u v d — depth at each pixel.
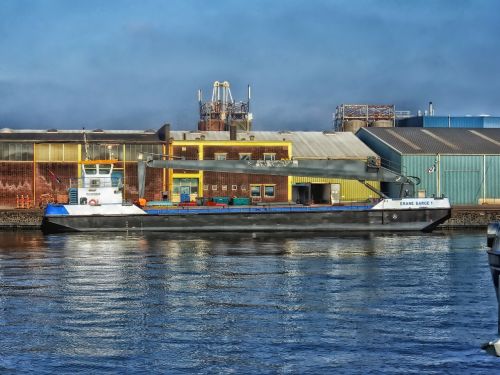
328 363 22.45
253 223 69.06
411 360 22.66
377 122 118.69
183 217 68.44
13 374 21.48
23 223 75.19
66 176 82.19
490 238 25.11
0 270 40.81
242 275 38.78
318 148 94.25
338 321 27.42
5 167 81.31
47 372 21.67
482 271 40.06
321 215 69.56
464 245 55.59
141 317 28.17
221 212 68.75
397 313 28.66
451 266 42.22
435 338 24.98
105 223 67.75
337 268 41.50
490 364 22.23
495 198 88.44
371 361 22.59
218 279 37.38
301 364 22.38
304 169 70.56
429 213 70.44
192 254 49.03
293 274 39.09
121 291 33.69
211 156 85.94
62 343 24.55
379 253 49.53
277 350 23.77
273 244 56.41
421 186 87.56
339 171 70.88
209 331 26.06
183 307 30.02
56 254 49.00
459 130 100.19
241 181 85.56
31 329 26.30
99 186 68.31
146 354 23.36
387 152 91.12
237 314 28.67
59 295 32.66
